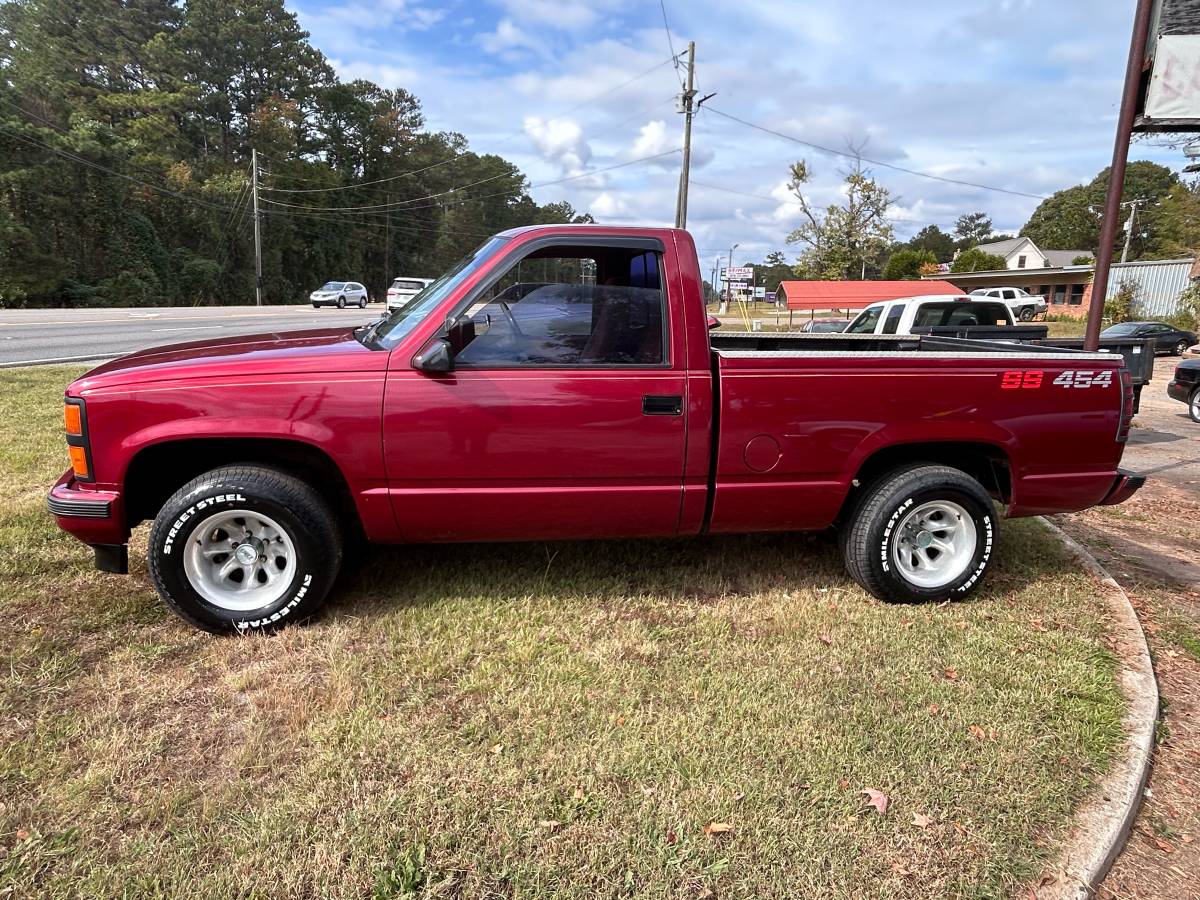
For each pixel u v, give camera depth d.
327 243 62.34
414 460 3.18
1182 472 7.52
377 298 73.56
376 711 2.70
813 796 2.33
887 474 3.71
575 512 3.39
